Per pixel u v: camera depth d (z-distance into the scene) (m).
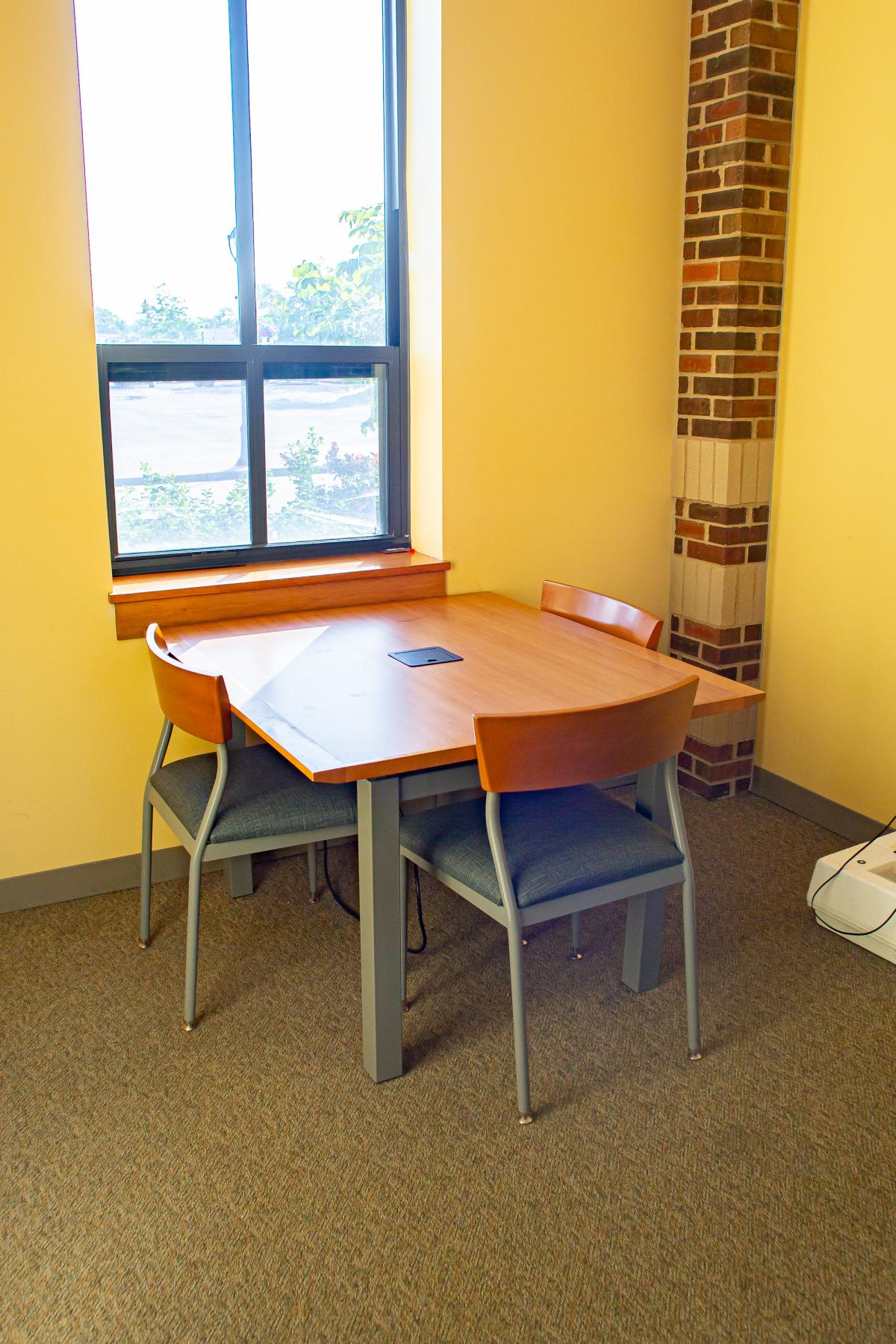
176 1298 1.70
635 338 3.44
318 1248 1.79
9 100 2.50
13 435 2.66
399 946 2.15
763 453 3.38
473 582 3.36
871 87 2.93
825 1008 2.46
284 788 2.44
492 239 3.14
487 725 1.90
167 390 3.04
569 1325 1.65
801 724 3.44
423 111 3.09
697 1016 2.26
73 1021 2.40
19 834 2.86
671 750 2.10
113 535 3.06
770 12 3.06
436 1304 1.69
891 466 3.03
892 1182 1.95
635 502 3.57
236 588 2.97
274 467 3.24
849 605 3.21
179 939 2.74
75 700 2.86
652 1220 1.85
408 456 3.42
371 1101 2.15
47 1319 1.66
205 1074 2.23
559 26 3.10
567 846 2.17
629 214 3.33
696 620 3.57
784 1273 1.75
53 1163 1.98
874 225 2.98
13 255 2.57
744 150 3.12
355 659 2.56
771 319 3.29
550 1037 2.35
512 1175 1.95
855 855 2.80
